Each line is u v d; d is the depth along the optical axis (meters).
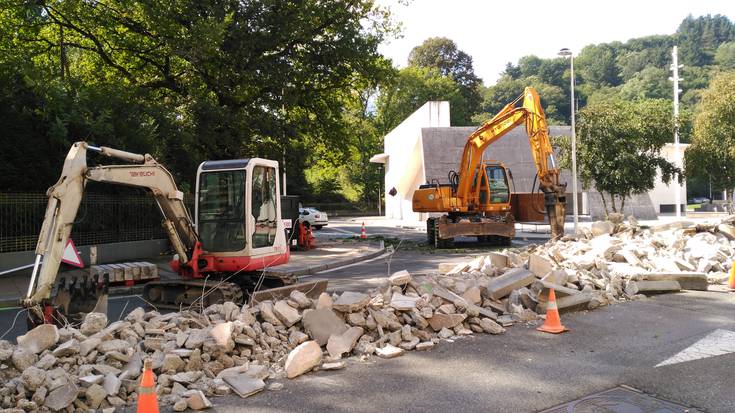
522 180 38.84
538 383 5.24
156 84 22.58
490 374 5.54
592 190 39.41
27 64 15.05
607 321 7.63
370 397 4.98
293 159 22.95
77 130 15.79
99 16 19.81
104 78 22.23
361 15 23.89
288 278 10.45
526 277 8.33
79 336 5.78
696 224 13.36
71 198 7.03
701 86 85.12
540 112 17.94
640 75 91.56
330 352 6.14
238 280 10.10
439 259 17.34
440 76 67.88
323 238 27.12
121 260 17.41
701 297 9.16
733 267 9.86
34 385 4.78
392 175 50.50
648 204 40.00
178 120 20.31
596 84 110.19
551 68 110.25
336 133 25.83
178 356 5.46
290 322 6.62
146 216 18.77
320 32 23.25
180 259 9.38
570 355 6.12
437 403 4.80
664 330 7.10
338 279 13.41
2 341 5.54
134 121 17.42
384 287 7.82
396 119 66.69
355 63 23.56
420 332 6.75
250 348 6.05
